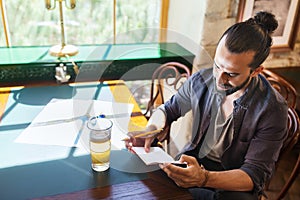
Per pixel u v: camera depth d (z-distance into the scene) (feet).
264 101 4.26
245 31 3.81
